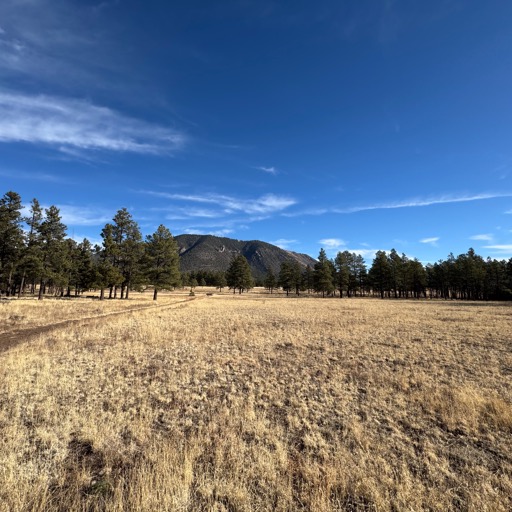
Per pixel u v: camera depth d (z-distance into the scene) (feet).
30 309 80.07
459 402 23.45
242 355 39.47
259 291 351.46
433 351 40.47
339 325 64.54
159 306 118.42
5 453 16.43
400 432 19.72
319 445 18.04
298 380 30.14
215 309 106.52
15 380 27.86
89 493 13.71
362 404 24.18
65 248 153.99
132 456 16.67
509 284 198.49
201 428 19.88
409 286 230.27
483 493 13.89
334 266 254.47
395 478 14.93
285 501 12.97
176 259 169.68
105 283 145.69
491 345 43.24
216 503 12.83
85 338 48.62
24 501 12.66
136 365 34.65
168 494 12.90
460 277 210.59
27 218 131.85
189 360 36.86
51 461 16.03
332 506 13.07
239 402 24.40
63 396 24.89
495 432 19.49
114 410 22.61
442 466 15.94
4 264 124.16
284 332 55.93
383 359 37.45
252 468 15.37
